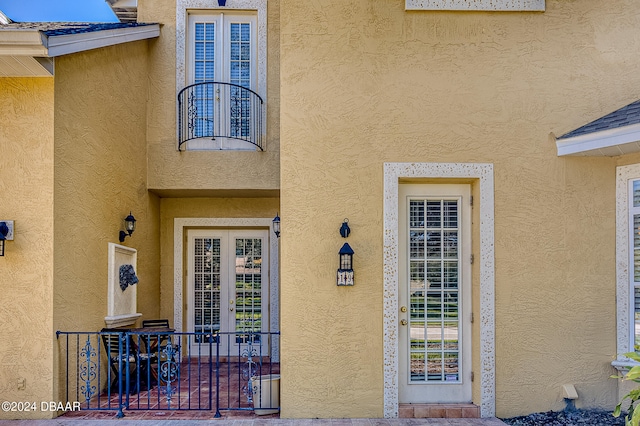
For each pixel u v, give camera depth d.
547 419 4.79
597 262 5.07
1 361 4.66
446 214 5.26
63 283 4.89
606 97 5.18
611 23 5.24
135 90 6.80
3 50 4.29
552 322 5.01
